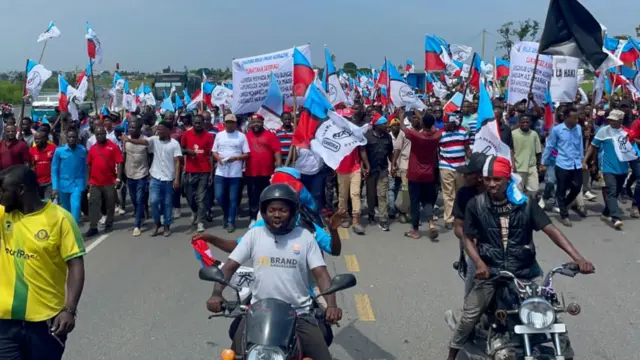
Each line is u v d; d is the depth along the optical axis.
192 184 10.91
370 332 6.21
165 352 5.77
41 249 3.95
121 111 23.39
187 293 7.41
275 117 11.18
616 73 17.81
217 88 19.77
